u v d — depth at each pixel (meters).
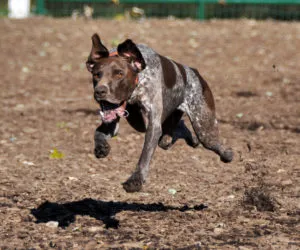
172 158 12.95
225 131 15.48
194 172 11.94
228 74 22.20
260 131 15.39
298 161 12.61
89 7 29.77
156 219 9.16
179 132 9.86
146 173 7.77
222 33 27.72
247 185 10.88
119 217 9.27
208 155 13.22
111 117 7.86
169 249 7.84
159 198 10.29
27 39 26.52
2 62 23.70
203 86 9.33
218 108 18.02
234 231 8.54
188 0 29.64
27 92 19.98
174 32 27.67
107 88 7.61
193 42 26.14
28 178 11.45
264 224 8.81
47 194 10.45
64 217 9.31
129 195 10.45
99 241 8.19
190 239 8.23
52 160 12.84
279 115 17.06
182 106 9.27
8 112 17.45
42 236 8.49
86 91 20.30
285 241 8.05
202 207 9.75
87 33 27.28
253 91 20.05
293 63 23.59
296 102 18.58
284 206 9.69
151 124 8.09
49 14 30.75
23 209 9.65
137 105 8.20
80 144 14.27
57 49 25.39
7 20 29.45
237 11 31.05
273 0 29.16
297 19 30.72
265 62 23.70
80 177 11.56
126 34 26.89
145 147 7.96
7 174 11.67
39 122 16.39
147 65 8.18
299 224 8.80
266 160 12.72
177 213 9.38
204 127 9.32
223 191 10.61
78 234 8.56
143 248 7.90
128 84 7.82
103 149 8.05
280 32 27.88
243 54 24.83
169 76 8.60
